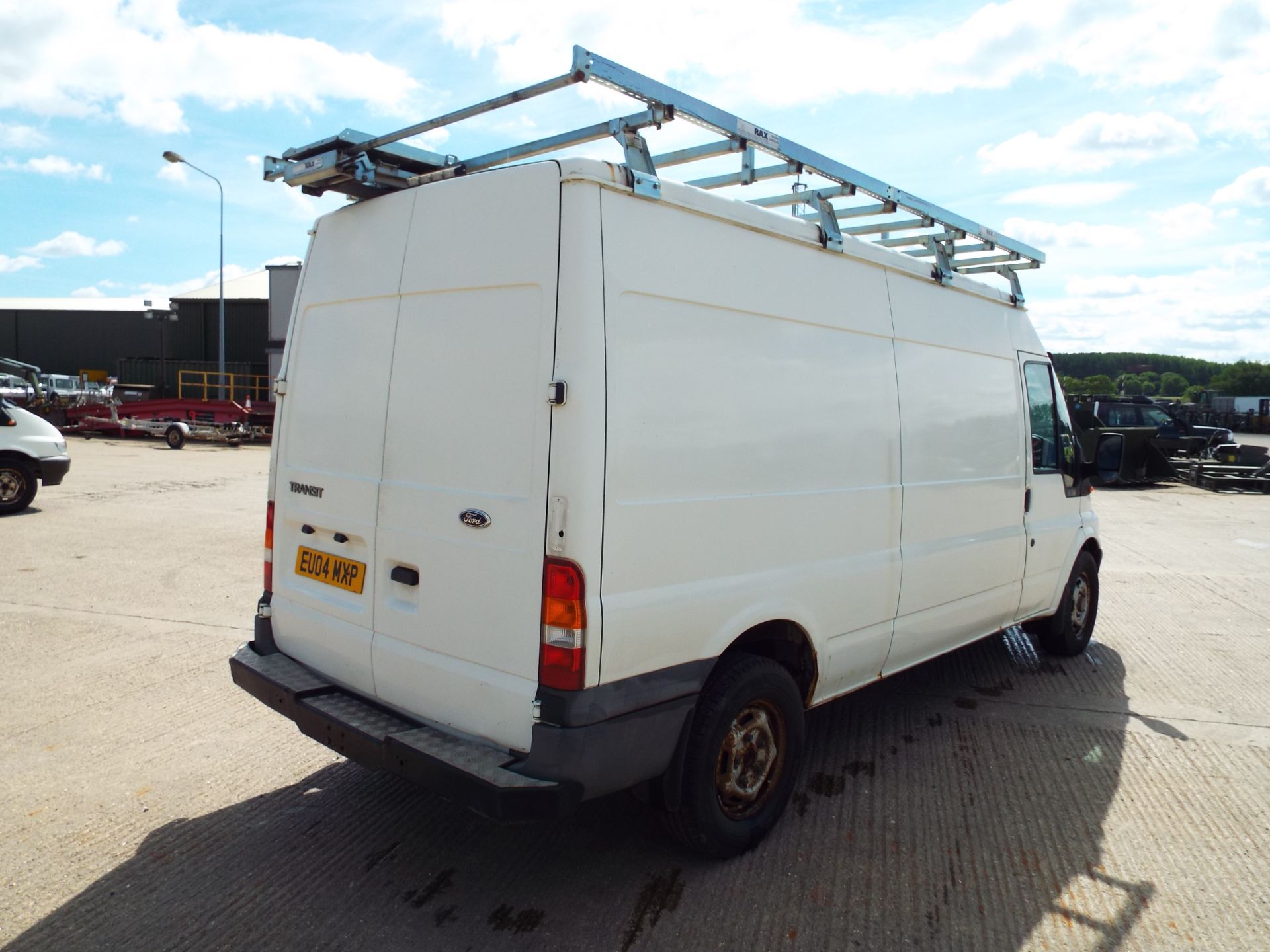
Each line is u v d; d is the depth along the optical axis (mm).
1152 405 21031
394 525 3016
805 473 3326
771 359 3168
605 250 2584
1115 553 9711
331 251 3408
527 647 2617
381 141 3158
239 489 13305
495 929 2719
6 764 3791
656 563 2740
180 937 2648
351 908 2818
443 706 2859
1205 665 5582
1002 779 3850
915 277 4047
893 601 3852
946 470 4199
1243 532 11227
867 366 3662
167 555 8188
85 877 2957
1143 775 3912
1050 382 5281
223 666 5082
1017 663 5609
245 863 3068
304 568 3451
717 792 3061
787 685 3266
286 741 4094
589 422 2529
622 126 2785
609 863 3119
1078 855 3219
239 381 37062
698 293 2879
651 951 2621
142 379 36844
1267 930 2777
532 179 2658
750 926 2754
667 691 2799
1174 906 2898
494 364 2721
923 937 2709
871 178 3607
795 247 3316
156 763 3834
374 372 3131
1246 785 3822
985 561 4547
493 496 2703
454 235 2875
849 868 3104
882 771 3926
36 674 4898
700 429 2883
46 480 10500
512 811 2492
